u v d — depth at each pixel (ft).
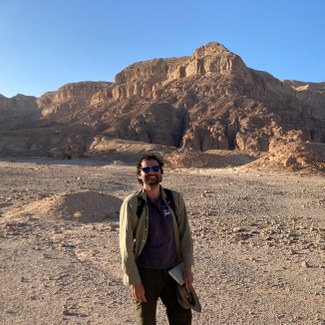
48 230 38.45
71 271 25.18
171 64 506.48
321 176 114.83
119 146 268.41
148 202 12.63
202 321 17.94
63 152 260.62
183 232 12.94
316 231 38.06
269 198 65.98
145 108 386.32
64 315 18.53
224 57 423.64
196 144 331.57
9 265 26.40
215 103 379.14
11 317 18.25
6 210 51.44
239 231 37.78
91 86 615.16
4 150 291.79
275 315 18.67
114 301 20.33
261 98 392.88
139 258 12.50
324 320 18.15
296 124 370.32
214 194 70.23
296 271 25.59
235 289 22.18
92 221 44.11
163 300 13.12
